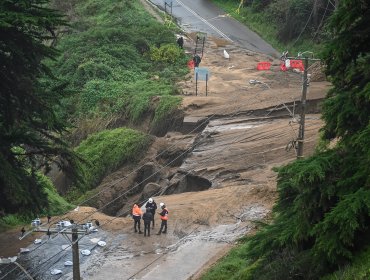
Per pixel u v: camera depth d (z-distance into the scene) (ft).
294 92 183.73
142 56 236.02
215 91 199.21
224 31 286.87
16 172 94.58
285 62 195.42
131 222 121.19
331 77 57.21
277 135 155.22
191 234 112.98
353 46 52.60
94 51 230.07
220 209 122.01
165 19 285.64
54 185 175.73
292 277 56.75
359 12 50.85
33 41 92.68
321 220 54.95
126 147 174.09
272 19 285.23
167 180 153.89
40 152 103.19
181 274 97.55
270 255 63.31
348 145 53.57
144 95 197.77
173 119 181.98
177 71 223.10
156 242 111.14
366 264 49.21
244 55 248.52
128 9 287.28
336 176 53.47
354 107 52.21
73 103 210.79
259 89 197.77
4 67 92.63
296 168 53.93
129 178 163.84
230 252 99.76
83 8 298.76
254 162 144.66
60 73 224.12
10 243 112.88
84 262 103.55
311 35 253.65
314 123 158.51
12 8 88.07
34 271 100.53
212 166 145.28
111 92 208.54
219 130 163.84
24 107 94.02
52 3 305.94
